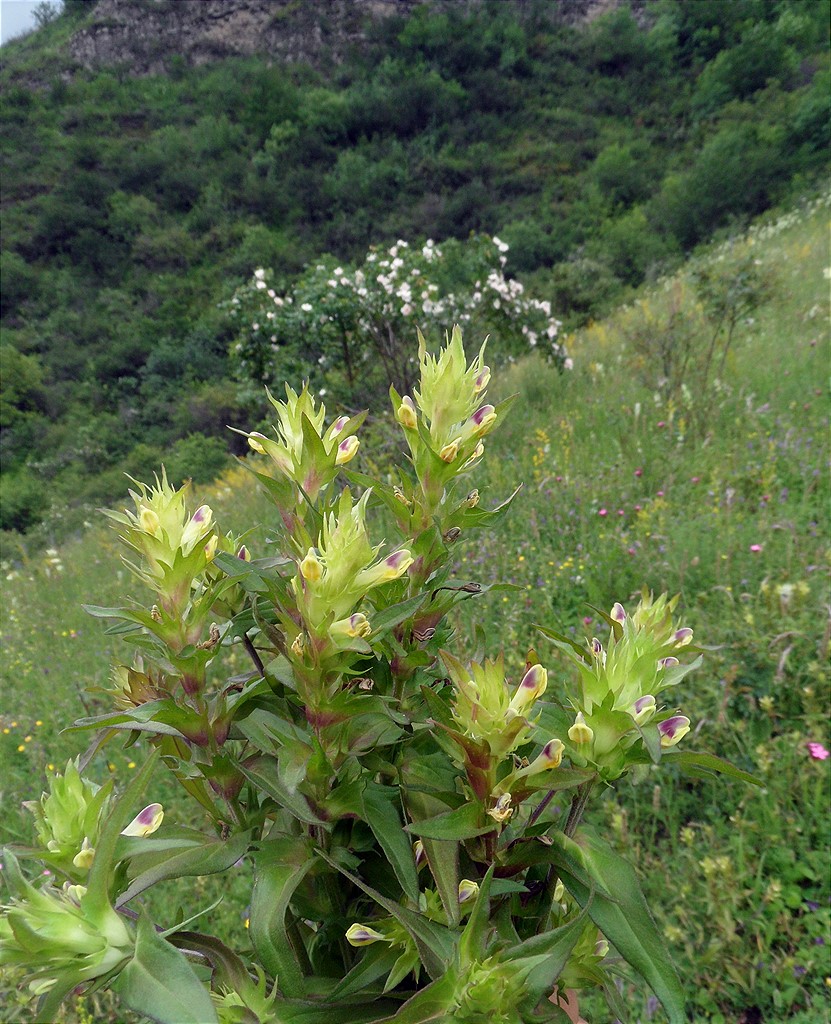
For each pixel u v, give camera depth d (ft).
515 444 26.84
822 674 11.75
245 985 3.93
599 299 70.54
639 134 237.04
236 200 239.71
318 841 4.08
